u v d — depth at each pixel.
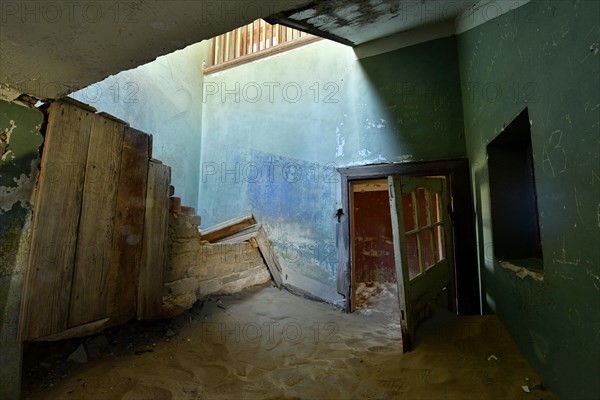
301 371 2.30
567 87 1.49
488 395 1.80
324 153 4.51
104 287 2.15
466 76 3.46
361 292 5.27
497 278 2.65
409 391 1.94
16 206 1.72
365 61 4.34
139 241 2.42
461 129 3.72
